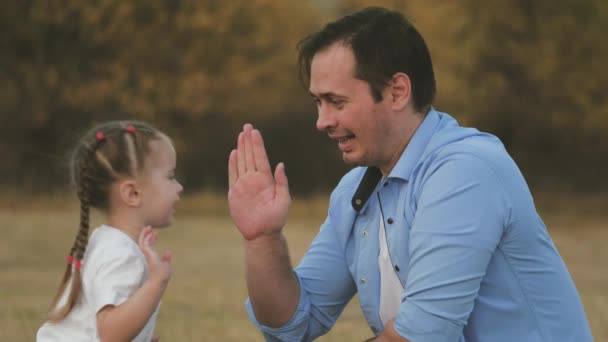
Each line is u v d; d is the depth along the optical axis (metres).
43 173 27.42
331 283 4.00
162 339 7.27
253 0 27.09
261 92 31.02
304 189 31.12
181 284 11.20
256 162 3.70
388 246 3.62
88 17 25.41
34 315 8.30
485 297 3.49
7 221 17.75
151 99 26.42
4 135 27.97
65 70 26.66
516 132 27.38
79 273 3.87
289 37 30.92
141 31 26.41
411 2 25.44
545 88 25.34
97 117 27.83
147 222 4.14
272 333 3.91
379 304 3.72
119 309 3.73
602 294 11.30
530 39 25.05
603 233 21.72
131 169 4.07
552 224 23.86
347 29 3.55
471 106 25.70
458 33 24.92
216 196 26.84
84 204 4.04
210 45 26.86
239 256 14.95
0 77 26.98
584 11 24.91
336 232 3.97
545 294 3.50
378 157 3.66
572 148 28.97
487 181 3.39
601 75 24.98
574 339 3.55
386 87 3.54
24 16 26.19
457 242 3.31
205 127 30.59
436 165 3.48
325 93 3.56
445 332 3.31
